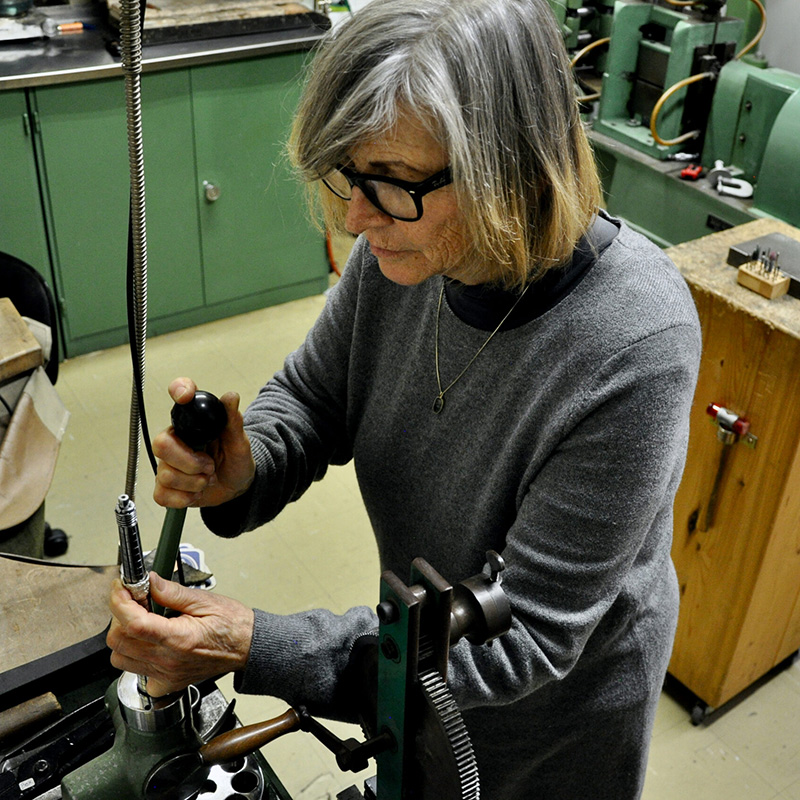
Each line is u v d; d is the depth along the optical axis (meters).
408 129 0.77
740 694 2.29
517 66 0.79
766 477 1.84
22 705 1.05
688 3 2.85
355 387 1.22
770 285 1.77
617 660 1.16
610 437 0.91
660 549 1.14
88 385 3.27
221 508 1.11
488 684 0.91
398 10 0.79
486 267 0.90
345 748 0.78
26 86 2.85
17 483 1.68
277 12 3.24
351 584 2.58
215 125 3.22
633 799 1.31
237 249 3.54
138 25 0.76
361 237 1.16
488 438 1.04
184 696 0.88
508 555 0.96
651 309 0.93
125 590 0.82
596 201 0.92
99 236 3.23
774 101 2.67
